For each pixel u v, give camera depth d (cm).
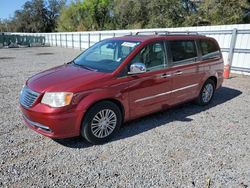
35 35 3744
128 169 335
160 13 3178
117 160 357
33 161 351
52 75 420
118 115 421
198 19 2791
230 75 1043
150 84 452
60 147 392
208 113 561
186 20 2897
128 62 426
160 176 321
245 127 486
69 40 2969
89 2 4675
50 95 362
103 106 396
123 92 414
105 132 409
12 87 805
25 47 3080
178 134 445
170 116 534
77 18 5112
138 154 374
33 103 373
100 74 405
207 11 2594
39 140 416
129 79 421
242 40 1023
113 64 431
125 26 3966
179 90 517
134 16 3750
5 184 300
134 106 439
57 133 365
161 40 482
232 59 1080
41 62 1509
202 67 565
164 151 384
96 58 484
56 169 333
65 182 306
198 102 600
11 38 3125
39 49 2722
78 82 380
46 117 357
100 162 351
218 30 1112
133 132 449
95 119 393
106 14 4634
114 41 497
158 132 452
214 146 405
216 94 736
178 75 504
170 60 489
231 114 559
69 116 364
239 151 391
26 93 397
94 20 4691
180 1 3073
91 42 2438
